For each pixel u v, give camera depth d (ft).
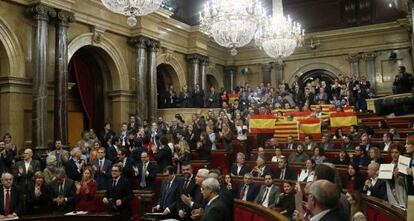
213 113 46.24
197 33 56.29
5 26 32.71
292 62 64.69
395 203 15.67
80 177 26.18
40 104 33.76
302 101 49.52
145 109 45.91
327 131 37.65
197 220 16.06
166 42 52.11
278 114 40.75
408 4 37.27
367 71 58.65
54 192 22.06
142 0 23.16
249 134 37.88
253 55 66.80
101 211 21.71
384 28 56.80
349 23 60.23
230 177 22.20
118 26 44.04
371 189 17.35
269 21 41.93
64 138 35.70
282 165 24.64
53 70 35.96
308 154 29.60
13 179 21.57
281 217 12.25
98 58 44.21
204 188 13.00
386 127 36.17
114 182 22.09
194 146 35.78
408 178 14.97
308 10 63.62
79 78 43.06
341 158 26.04
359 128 33.55
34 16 34.01
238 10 31.12
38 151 33.14
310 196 8.43
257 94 50.26
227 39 31.83
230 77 67.31
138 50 45.68
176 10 55.21
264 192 20.61
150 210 22.13
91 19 40.42
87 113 43.65
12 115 32.94
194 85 53.93
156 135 35.32
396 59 56.54
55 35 35.78
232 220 13.57
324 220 8.01
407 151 16.51
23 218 18.26
